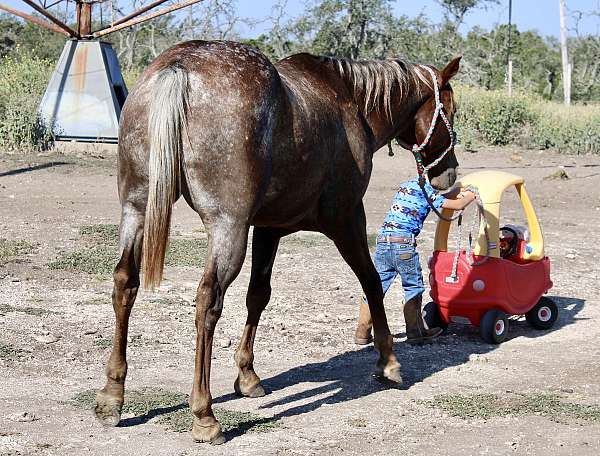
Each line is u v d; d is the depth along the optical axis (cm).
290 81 548
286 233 602
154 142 469
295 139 523
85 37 2119
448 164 683
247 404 588
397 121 643
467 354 740
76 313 808
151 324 786
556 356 737
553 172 2097
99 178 1716
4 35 4491
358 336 757
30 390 593
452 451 506
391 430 541
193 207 500
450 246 1179
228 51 504
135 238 505
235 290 941
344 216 593
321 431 536
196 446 499
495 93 2825
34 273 962
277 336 772
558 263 1142
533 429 548
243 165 488
